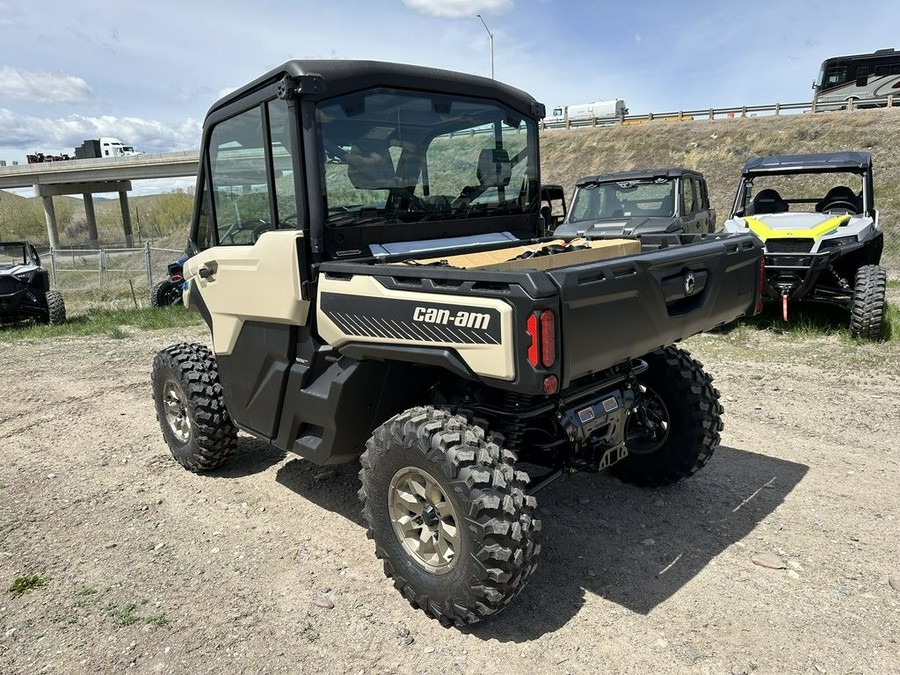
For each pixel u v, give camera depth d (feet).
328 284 10.72
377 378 11.01
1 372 27.37
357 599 10.52
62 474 16.01
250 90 11.66
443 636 9.53
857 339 24.80
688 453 13.05
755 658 8.77
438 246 12.64
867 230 26.43
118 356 29.89
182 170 150.82
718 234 13.23
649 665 8.74
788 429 16.76
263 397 12.73
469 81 12.78
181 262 47.16
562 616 9.84
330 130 10.99
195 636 9.69
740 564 10.98
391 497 10.00
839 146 96.27
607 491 13.84
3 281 40.06
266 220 12.00
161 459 16.80
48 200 160.45
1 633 9.89
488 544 8.63
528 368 8.16
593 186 34.99
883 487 13.44
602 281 8.75
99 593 10.85
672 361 12.94
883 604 9.78
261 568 11.50
